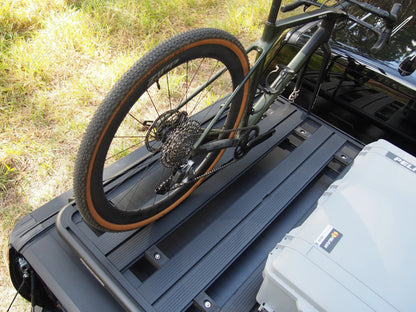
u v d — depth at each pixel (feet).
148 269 5.30
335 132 6.94
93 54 10.50
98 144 3.84
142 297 4.49
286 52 7.27
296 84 7.00
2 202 7.57
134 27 11.66
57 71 9.99
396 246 4.16
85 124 8.91
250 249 5.43
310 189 6.32
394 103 6.57
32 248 4.92
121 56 10.41
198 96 9.97
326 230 4.26
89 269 4.70
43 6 11.49
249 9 12.85
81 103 9.41
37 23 11.10
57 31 10.63
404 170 4.95
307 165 6.29
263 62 5.08
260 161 6.66
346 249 4.11
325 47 6.23
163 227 5.33
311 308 3.80
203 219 5.70
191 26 12.32
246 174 6.40
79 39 10.69
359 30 7.32
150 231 5.26
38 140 8.56
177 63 4.10
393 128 6.82
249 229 5.35
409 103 6.38
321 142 6.69
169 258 5.23
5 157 8.02
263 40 4.94
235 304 4.69
